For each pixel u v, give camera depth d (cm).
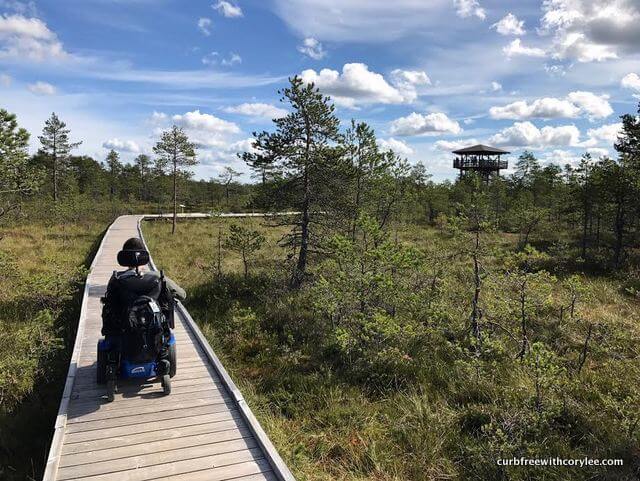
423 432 619
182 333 816
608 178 1964
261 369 847
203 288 1355
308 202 1412
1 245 1941
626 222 2181
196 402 555
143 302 512
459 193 3925
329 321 1035
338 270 1019
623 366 819
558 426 630
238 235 1478
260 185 1490
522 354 839
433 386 764
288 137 1403
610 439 592
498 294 923
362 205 1520
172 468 427
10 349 754
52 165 4397
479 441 587
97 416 509
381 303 984
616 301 1376
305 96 1356
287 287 1355
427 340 945
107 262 1531
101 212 3922
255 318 1074
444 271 1175
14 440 541
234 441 479
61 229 2831
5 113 898
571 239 2688
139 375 522
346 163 1409
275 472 429
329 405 694
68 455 437
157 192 5303
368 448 580
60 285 1072
